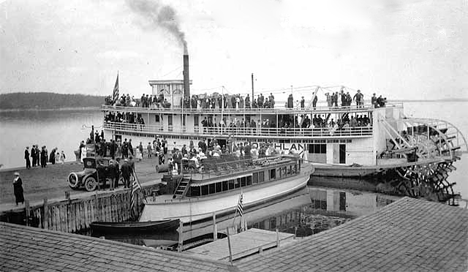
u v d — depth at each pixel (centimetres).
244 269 1566
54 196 3894
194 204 4012
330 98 6256
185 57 7075
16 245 1853
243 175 4550
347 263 1680
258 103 6450
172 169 4388
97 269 1591
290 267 1611
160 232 3666
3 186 4281
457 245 1928
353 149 6075
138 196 4247
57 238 1898
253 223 4175
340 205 4869
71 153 6725
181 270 1531
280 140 6359
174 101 7056
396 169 5900
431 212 2420
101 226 3678
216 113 6469
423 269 1658
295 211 4631
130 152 5944
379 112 6116
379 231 2075
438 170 6069
